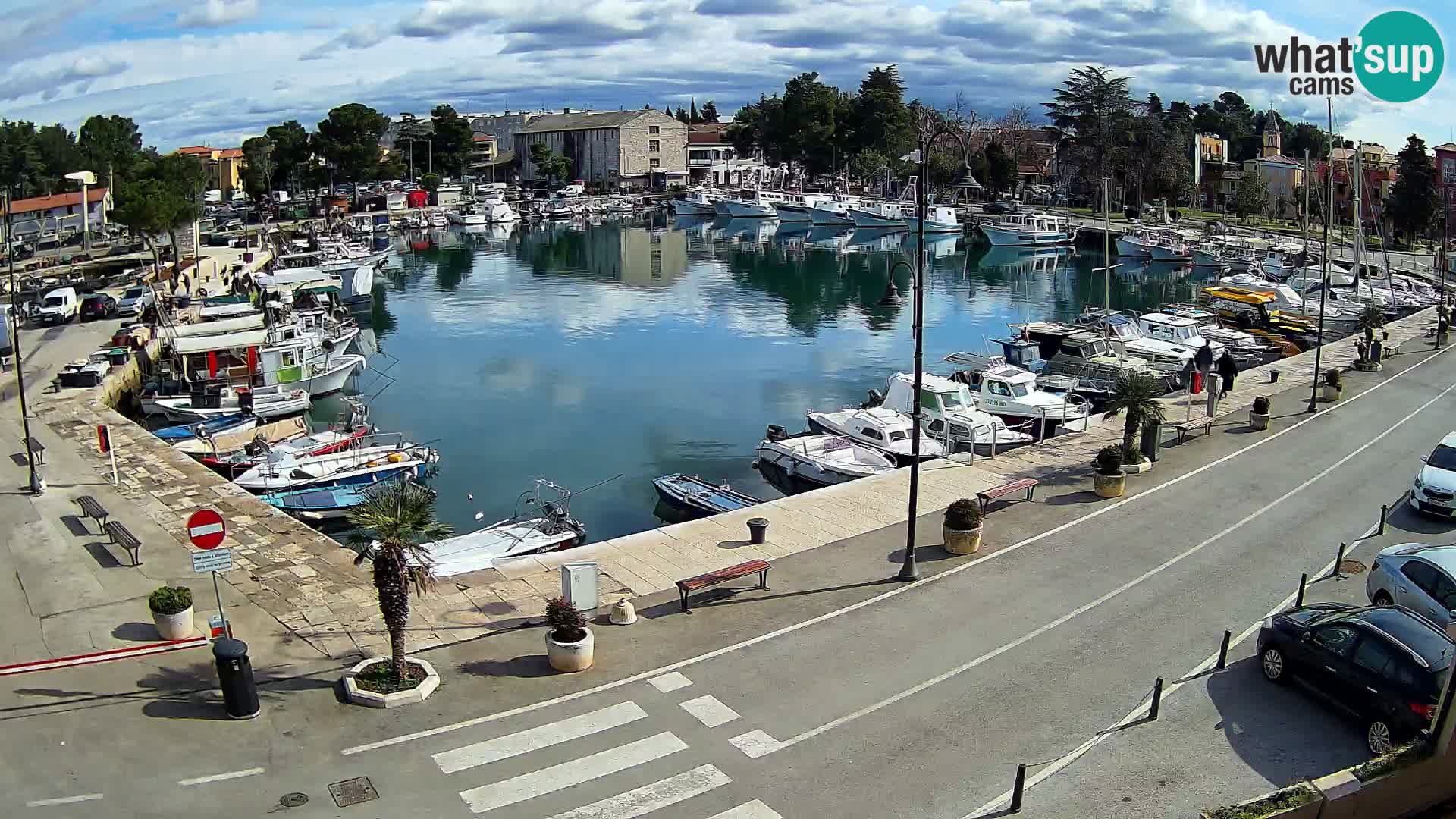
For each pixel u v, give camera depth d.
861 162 168.62
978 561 24.08
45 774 15.13
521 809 14.46
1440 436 35.53
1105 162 143.25
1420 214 103.62
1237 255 103.00
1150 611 21.36
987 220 134.50
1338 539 25.62
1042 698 17.78
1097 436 35.88
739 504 33.75
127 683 17.95
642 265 111.06
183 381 48.06
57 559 24.30
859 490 29.38
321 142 150.75
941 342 68.50
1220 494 29.12
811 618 20.92
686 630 20.31
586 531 33.47
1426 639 16.25
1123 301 87.81
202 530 18.50
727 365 60.84
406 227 144.62
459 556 28.83
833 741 16.38
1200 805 14.75
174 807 14.38
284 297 69.88
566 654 18.36
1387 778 13.51
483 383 56.34
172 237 79.38
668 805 14.62
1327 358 51.34
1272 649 18.19
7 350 50.06
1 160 125.62
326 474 35.91
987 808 14.65
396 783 15.06
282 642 19.72
